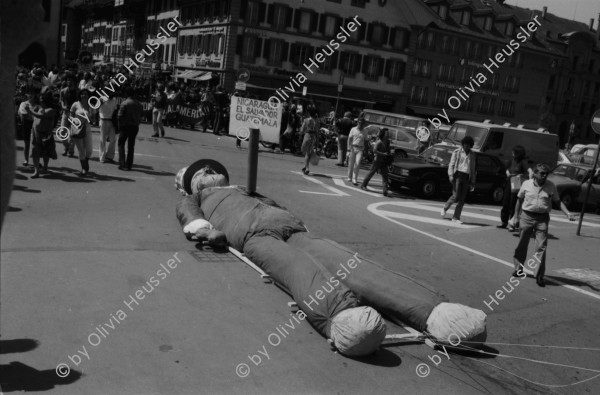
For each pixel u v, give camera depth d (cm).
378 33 4991
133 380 408
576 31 6700
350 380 461
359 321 494
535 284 845
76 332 470
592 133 7300
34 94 1102
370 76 5031
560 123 6938
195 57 4850
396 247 947
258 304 585
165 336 486
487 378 512
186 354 459
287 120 2231
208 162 1006
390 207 1342
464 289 775
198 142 2088
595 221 1633
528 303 753
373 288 604
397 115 2888
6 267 586
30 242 683
